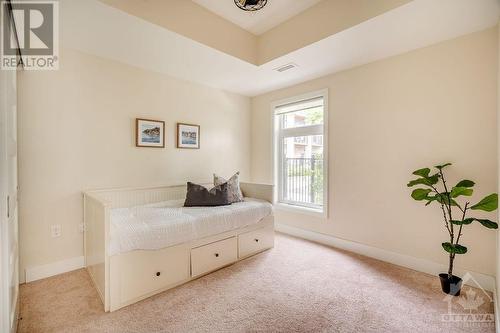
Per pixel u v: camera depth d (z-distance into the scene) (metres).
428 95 2.21
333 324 1.54
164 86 2.90
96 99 2.39
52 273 2.16
